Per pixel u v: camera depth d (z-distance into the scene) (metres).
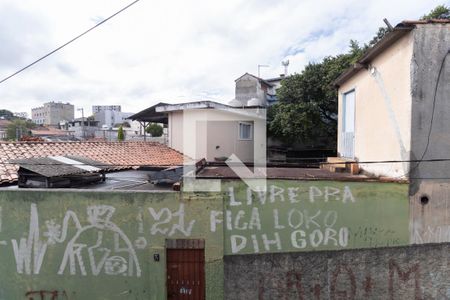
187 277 5.60
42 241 5.54
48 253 5.55
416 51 5.12
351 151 7.96
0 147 8.32
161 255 5.44
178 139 14.01
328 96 16.77
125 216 5.43
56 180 6.52
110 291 5.58
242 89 24.19
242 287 5.50
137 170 10.20
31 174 6.43
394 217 5.31
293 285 5.48
